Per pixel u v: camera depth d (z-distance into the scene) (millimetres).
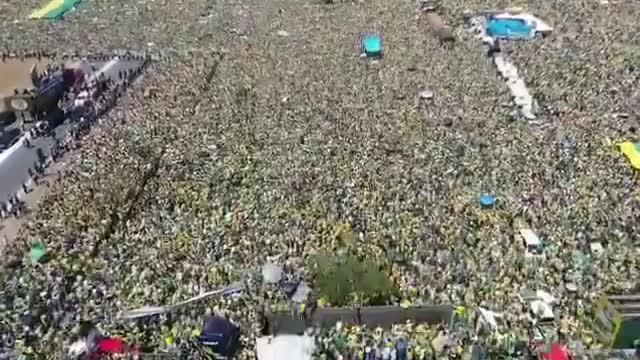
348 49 111188
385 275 54312
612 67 99750
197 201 66375
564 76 97312
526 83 95812
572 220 62281
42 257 57500
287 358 47875
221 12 134000
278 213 63938
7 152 81250
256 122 84750
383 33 119125
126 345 47688
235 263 56719
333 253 57344
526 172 71438
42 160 78312
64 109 91062
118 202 66125
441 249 58031
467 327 49438
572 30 117250
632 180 69312
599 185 68438
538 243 58438
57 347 48000
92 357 46719
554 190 67625
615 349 47031
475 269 55594
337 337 48906
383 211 64062
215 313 51125
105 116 88250
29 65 103438
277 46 113750
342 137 80188
